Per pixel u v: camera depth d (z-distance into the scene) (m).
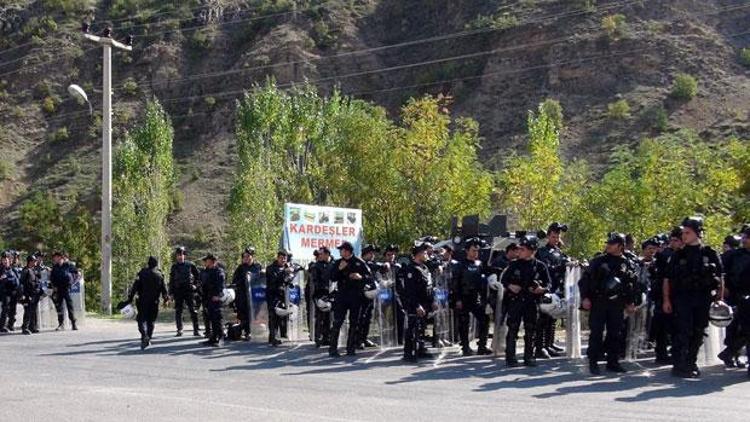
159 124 55.47
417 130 33.81
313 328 19.12
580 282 13.77
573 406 10.49
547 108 59.19
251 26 85.44
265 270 19.55
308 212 21.41
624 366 14.46
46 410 10.33
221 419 9.70
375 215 33.22
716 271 12.82
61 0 93.12
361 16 84.31
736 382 12.56
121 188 51.47
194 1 90.31
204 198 64.88
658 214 27.70
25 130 79.12
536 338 15.81
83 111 80.25
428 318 16.20
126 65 84.56
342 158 34.50
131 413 10.09
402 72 76.44
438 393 11.62
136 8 92.19
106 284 30.53
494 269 16.52
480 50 72.06
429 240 19.08
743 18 67.25
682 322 12.97
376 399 11.10
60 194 68.56
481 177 33.56
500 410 10.22
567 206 32.09
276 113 45.47
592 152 55.72
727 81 60.88
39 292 22.91
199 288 21.12
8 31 91.62
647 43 64.62
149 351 17.52
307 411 10.20
